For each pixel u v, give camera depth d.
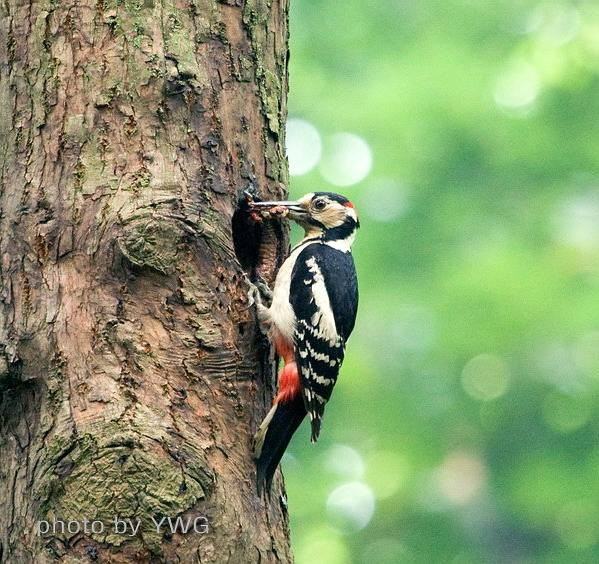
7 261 9.98
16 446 9.70
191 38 10.58
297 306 11.44
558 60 28.28
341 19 31.50
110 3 10.39
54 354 9.69
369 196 29.05
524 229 28.53
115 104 10.23
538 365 27.08
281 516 10.38
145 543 9.10
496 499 27.52
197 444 9.58
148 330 9.78
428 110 28.62
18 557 9.45
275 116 11.16
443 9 30.95
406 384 27.84
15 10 10.41
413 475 27.34
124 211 9.91
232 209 10.53
